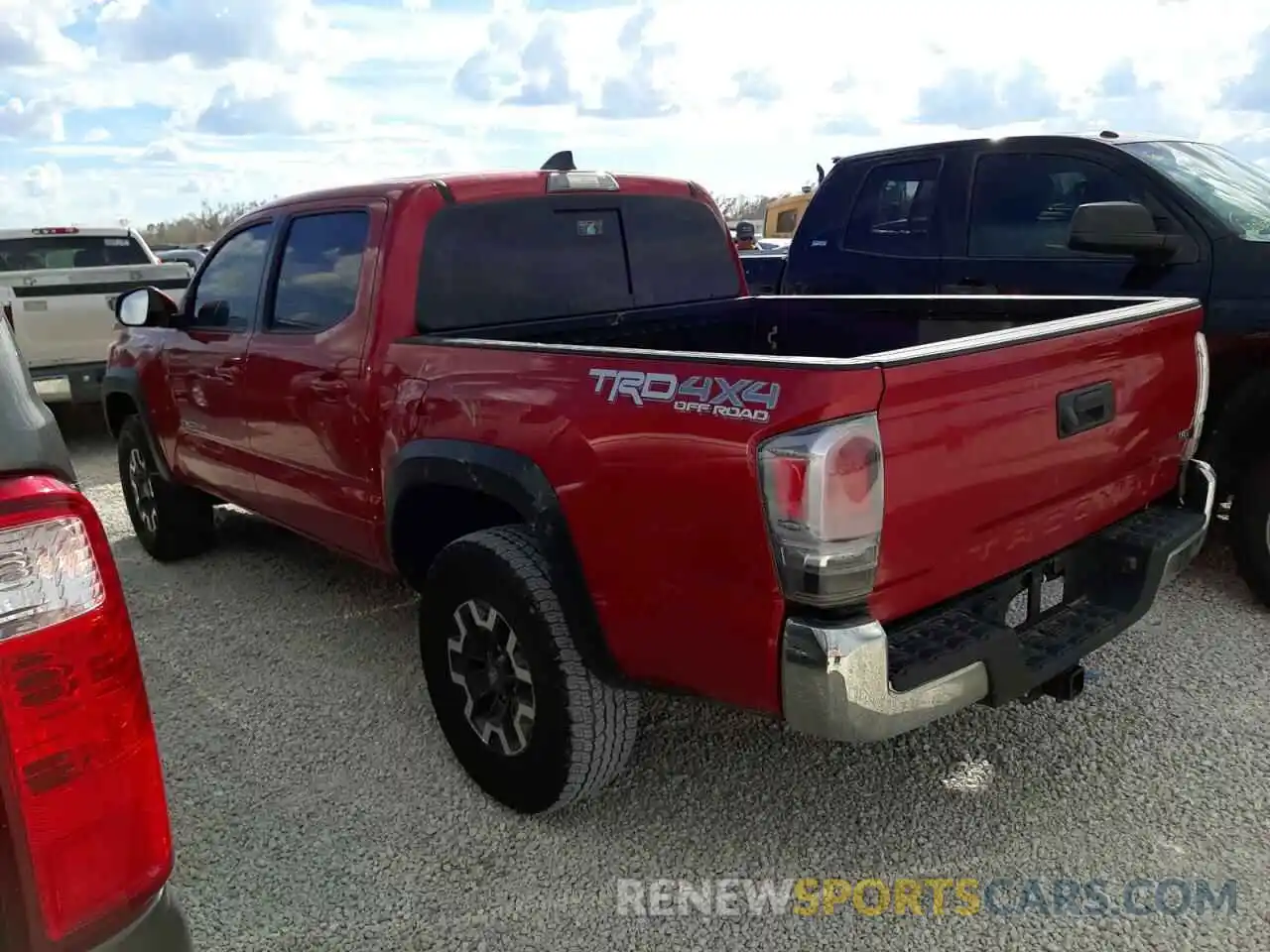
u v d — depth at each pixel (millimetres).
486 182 3797
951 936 2590
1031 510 2777
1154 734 3484
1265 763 3287
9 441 1372
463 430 3139
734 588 2412
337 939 2658
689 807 3182
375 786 3363
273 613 4918
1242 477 4348
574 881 2859
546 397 2852
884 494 2293
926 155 5770
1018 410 2635
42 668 1367
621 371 2670
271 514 4590
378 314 3578
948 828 3027
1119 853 2881
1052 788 3201
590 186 4102
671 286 4441
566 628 2889
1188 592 4652
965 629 2564
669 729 3658
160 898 1521
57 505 1387
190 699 4027
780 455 2250
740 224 12906
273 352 4152
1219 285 4539
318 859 2990
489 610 3078
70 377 8953
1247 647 4094
